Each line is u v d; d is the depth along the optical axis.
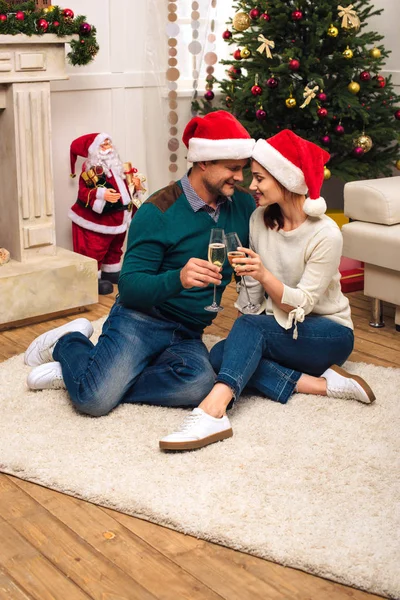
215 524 1.87
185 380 2.41
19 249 3.43
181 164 4.30
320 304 2.58
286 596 1.67
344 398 2.54
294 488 2.03
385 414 2.45
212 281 2.24
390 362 2.95
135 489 2.02
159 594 1.67
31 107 3.29
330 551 1.77
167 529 1.91
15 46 3.18
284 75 3.72
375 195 3.21
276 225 2.48
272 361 2.55
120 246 3.90
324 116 3.65
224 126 2.31
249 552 1.81
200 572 1.75
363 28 4.26
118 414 2.44
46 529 1.91
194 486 2.04
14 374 2.75
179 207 2.41
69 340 2.56
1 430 2.35
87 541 1.86
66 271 3.41
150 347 2.46
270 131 3.88
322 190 4.47
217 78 4.47
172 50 4.01
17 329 3.30
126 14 3.96
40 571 1.75
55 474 2.11
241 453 2.20
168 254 2.44
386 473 2.10
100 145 3.71
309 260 2.43
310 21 3.60
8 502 2.03
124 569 1.76
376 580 1.68
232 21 3.99
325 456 2.19
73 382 2.40
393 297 3.21
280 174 2.34
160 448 2.21
